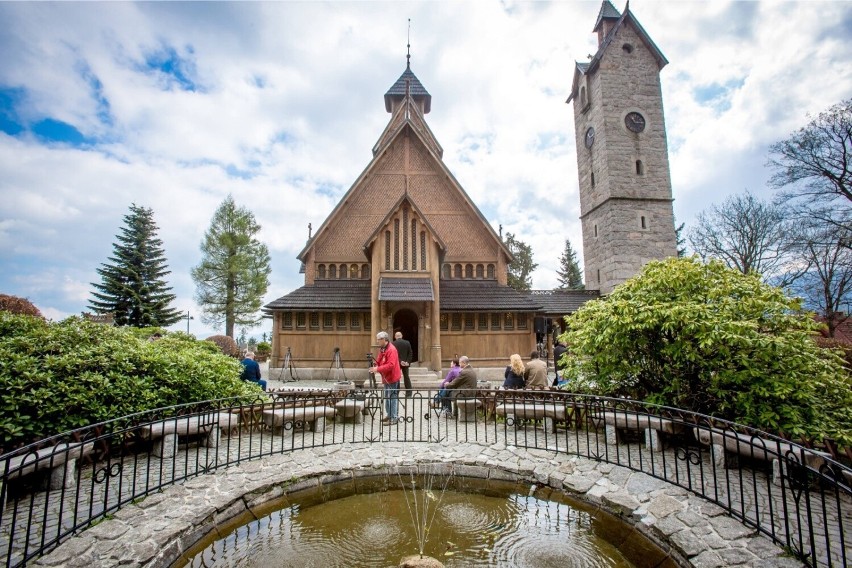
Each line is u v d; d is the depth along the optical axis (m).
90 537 4.40
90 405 6.59
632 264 26.28
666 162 27.42
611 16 30.69
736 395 7.32
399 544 4.72
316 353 20.25
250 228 40.19
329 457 7.07
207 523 4.93
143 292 42.03
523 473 6.38
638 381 8.74
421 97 29.84
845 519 4.76
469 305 20.30
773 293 7.56
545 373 10.02
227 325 39.09
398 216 19.30
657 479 5.96
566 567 4.25
